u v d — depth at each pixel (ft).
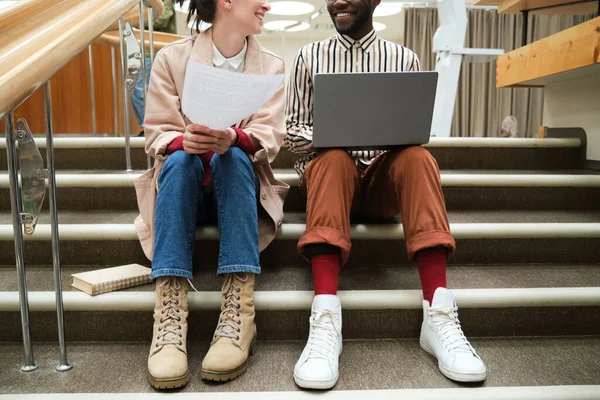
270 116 3.92
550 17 19.69
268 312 3.74
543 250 4.68
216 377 3.02
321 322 3.32
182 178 3.34
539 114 20.22
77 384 3.04
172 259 3.24
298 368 3.06
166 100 3.76
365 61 4.53
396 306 3.75
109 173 5.72
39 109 10.11
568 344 3.71
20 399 2.81
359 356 3.49
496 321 3.84
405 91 3.51
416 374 3.21
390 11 15.08
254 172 3.71
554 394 2.94
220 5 3.71
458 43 8.09
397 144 3.70
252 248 3.38
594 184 5.45
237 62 3.97
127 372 3.21
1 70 2.40
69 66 10.28
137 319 3.70
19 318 3.70
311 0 16.55
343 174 3.60
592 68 5.93
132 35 5.70
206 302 3.65
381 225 4.57
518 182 5.43
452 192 5.51
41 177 3.05
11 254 4.51
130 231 4.35
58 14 3.01
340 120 3.54
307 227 3.61
